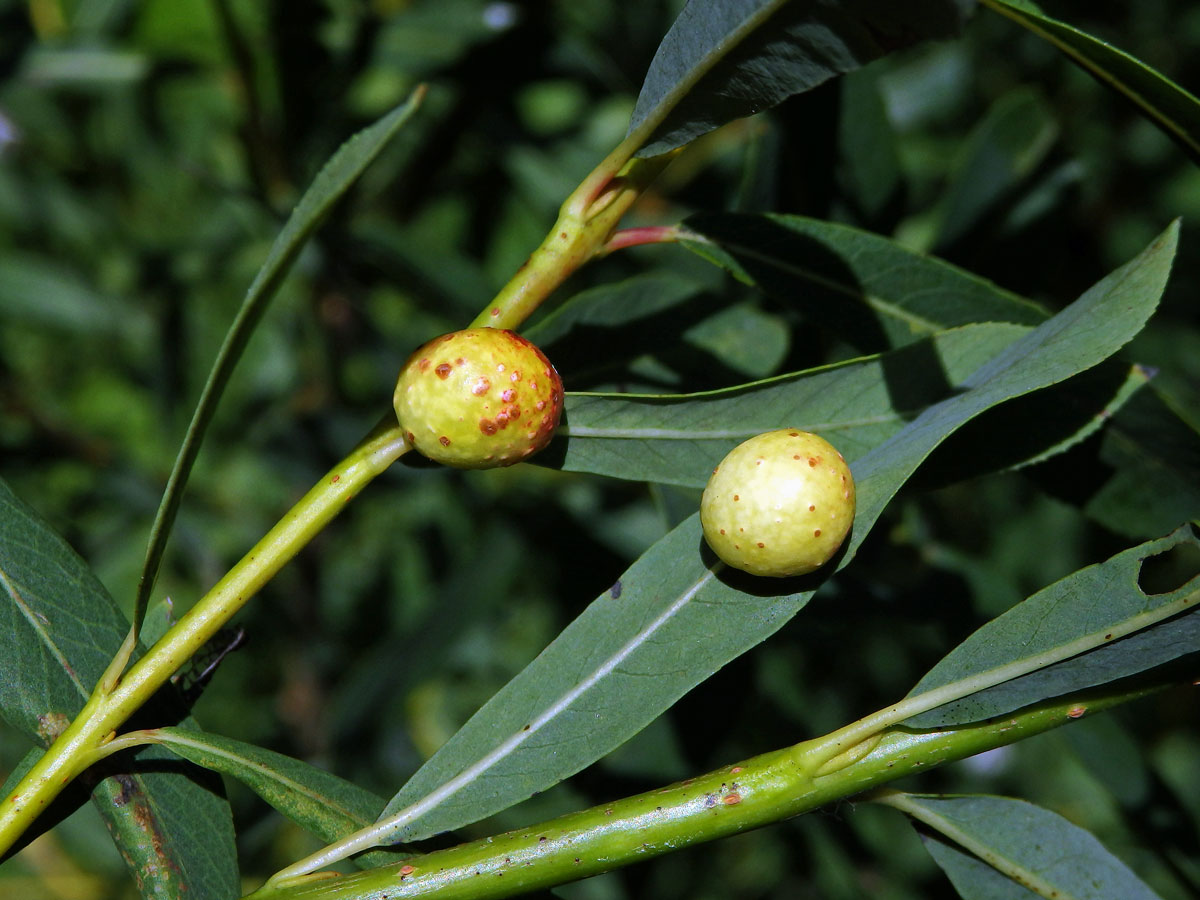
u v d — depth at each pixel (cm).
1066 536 28
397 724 25
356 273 28
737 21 14
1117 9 28
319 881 14
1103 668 14
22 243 33
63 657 15
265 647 31
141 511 31
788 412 15
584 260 15
